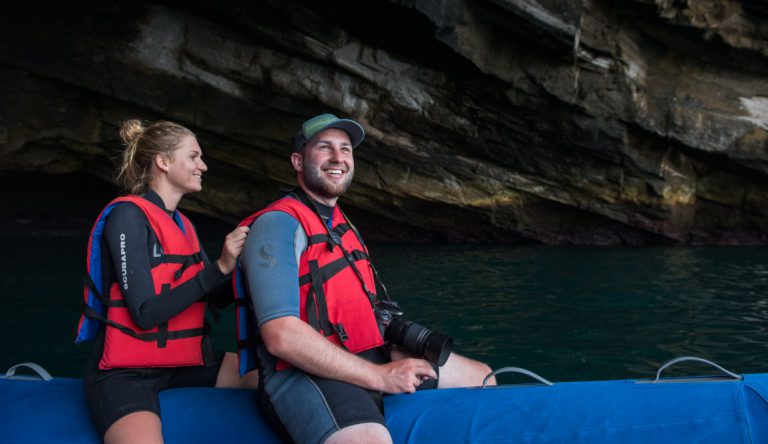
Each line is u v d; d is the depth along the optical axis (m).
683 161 10.48
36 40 8.77
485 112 9.90
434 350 1.88
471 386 2.18
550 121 9.94
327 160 1.92
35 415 1.85
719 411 1.76
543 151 10.34
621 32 9.42
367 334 1.84
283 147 10.07
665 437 1.70
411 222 11.47
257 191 11.19
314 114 9.79
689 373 3.34
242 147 10.27
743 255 9.06
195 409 1.85
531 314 4.79
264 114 9.81
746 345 3.88
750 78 10.02
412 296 5.51
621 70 9.58
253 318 1.83
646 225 10.84
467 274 6.96
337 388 1.65
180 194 2.06
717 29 9.36
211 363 2.02
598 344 3.93
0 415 1.86
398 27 8.86
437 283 6.27
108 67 9.16
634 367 3.46
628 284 6.24
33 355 3.58
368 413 1.61
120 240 1.80
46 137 9.60
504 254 9.25
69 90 9.41
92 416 1.79
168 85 9.45
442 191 10.77
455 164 10.54
